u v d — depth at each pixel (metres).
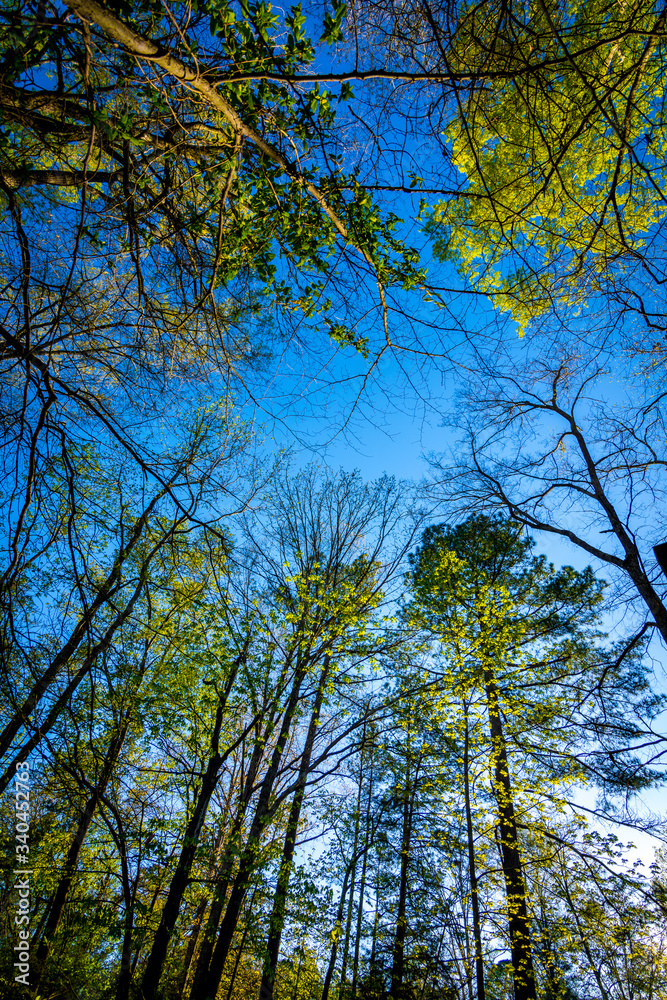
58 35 2.81
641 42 3.63
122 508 5.34
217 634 8.46
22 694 3.36
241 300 4.47
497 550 13.18
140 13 3.04
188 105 3.51
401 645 10.30
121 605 5.72
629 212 4.72
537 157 4.30
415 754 10.86
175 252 3.94
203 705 8.67
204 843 8.17
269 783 8.60
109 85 3.56
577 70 2.54
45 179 3.51
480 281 4.53
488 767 10.09
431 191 3.32
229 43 3.03
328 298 4.05
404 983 11.94
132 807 8.33
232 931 7.66
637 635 7.39
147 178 3.72
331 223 3.74
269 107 3.38
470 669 10.55
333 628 9.39
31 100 3.26
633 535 7.91
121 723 7.27
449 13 2.94
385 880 13.35
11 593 2.93
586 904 9.14
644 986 11.21
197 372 4.51
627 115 2.50
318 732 9.92
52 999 7.70
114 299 3.89
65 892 8.18
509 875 9.56
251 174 3.64
